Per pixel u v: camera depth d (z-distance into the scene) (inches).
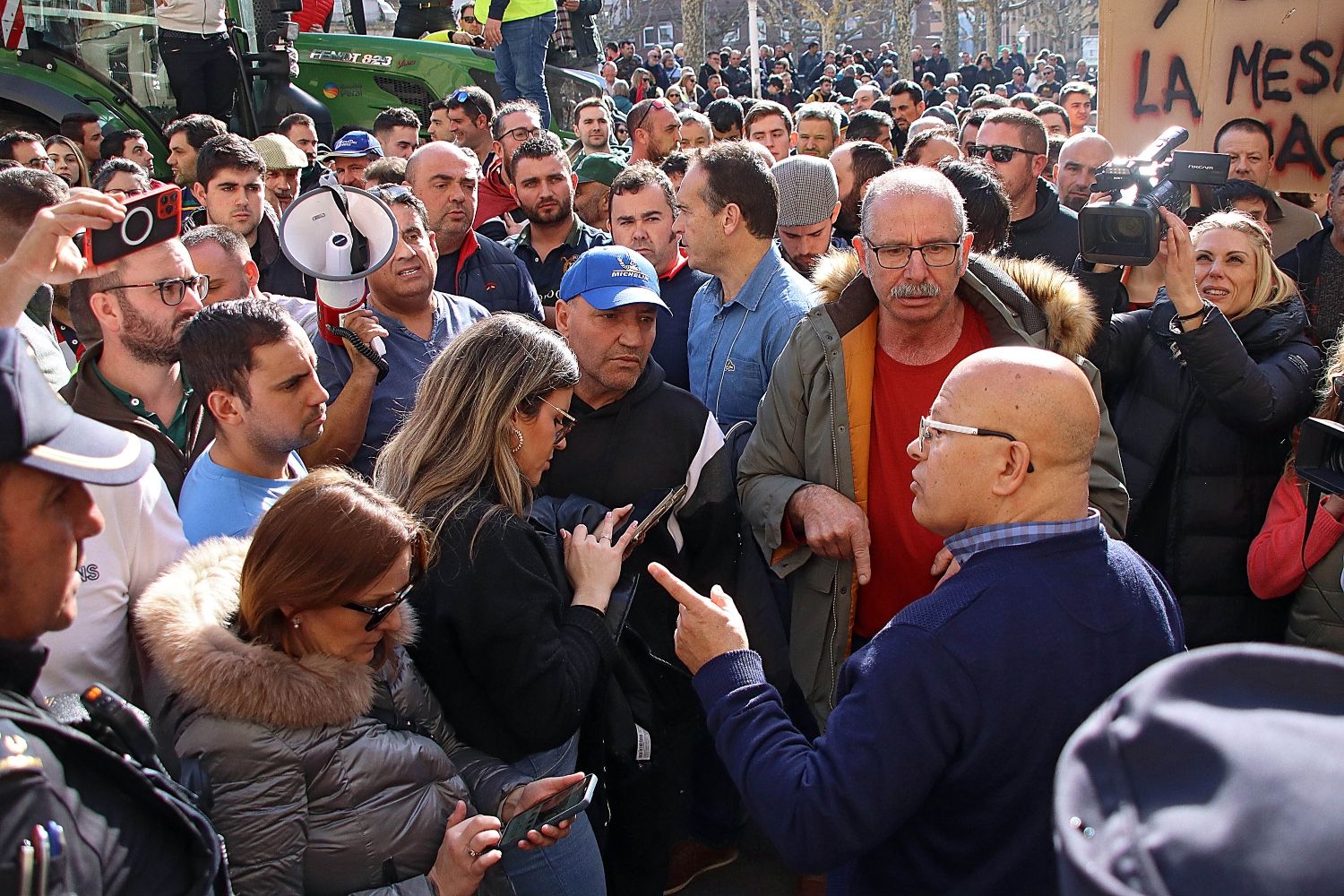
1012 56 1151.6
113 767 46.9
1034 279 108.4
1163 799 29.0
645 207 165.6
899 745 66.2
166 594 73.9
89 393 107.1
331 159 297.1
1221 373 118.2
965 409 71.6
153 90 323.0
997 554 70.0
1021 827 67.9
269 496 99.1
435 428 87.5
